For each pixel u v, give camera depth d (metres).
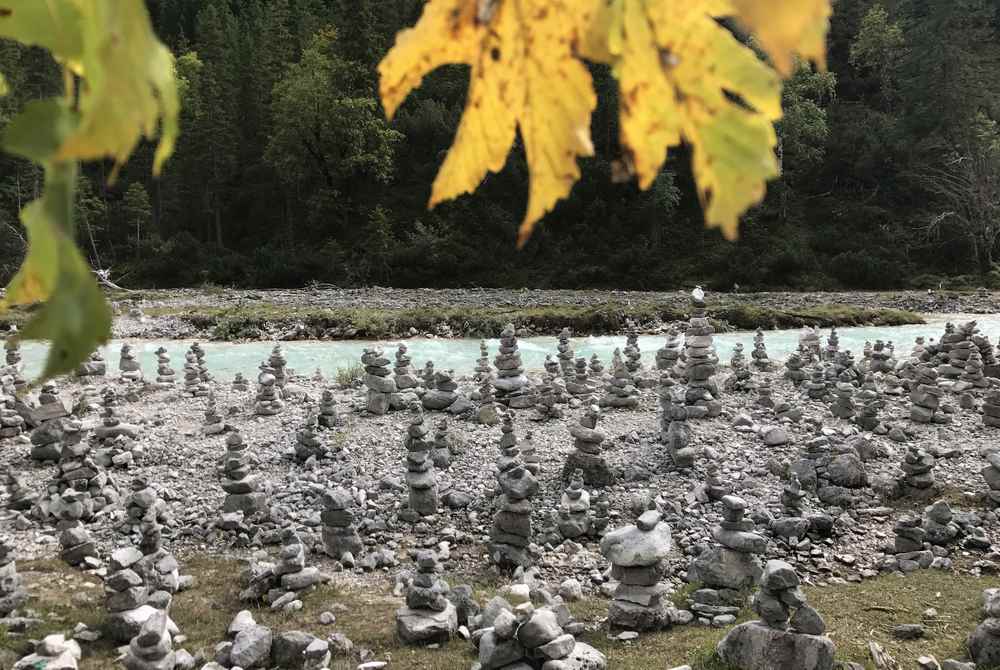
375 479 14.70
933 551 11.72
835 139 69.75
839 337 33.84
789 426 17.20
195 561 11.54
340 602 9.98
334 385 22.88
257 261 63.22
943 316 40.69
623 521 12.86
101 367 23.88
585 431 14.37
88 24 0.60
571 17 0.75
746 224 63.28
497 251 63.44
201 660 8.58
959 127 63.41
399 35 0.81
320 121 65.81
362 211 68.31
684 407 16.45
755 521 12.61
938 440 16.41
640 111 0.72
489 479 14.55
